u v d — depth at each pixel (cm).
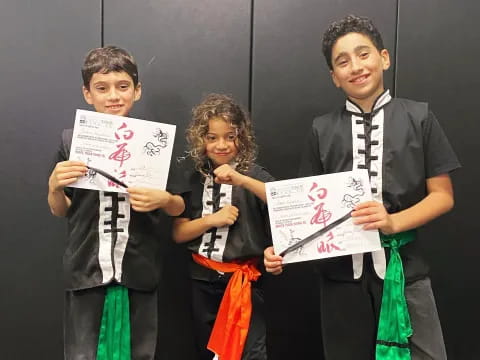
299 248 126
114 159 128
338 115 134
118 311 131
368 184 123
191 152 146
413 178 125
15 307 169
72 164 125
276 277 169
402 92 162
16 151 167
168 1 163
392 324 124
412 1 161
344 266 130
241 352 135
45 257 168
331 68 135
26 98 166
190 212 145
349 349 130
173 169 141
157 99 166
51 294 169
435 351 125
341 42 128
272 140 165
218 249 140
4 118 166
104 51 134
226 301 137
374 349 129
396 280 123
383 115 129
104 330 131
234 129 138
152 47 164
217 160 141
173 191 140
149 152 129
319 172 136
